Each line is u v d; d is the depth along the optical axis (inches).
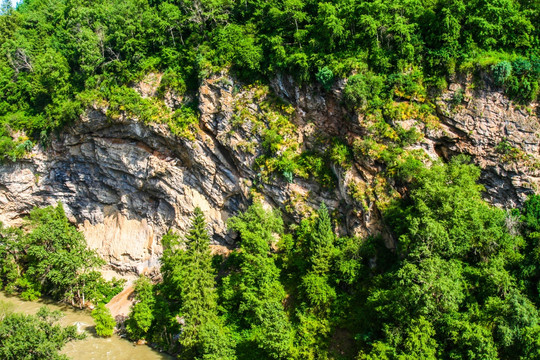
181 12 2817.4
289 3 2353.6
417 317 1589.6
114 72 2785.4
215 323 2044.8
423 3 2239.2
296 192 2292.1
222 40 2541.8
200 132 2544.3
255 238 2085.4
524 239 1795.0
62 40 3383.4
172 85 2610.7
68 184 3115.2
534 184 1905.8
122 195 2913.4
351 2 2260.1
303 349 1804.9
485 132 1985.7
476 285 1643.7
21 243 2910.9
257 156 2400.3
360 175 2107.5
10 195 3213.6
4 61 3508.9
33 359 1850.4
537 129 1921.8
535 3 2050.9
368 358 1566.2
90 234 3061.0
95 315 2331.4
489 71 1975.9
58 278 2598.4
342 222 2190.0
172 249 2539.4
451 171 1817.2
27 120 3142.2
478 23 2007.9
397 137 2044.8
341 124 2234.3
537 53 2000.5
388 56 2143.2
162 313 2234.3
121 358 2128.4
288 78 2363.4
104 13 3189.0
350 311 1888.5
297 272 2142.0
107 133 2822.3
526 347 1456.7
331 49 2252.7
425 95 2075.5
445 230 1660.9
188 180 2669.8
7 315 2086.6
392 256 1961.1
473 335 1480.1
